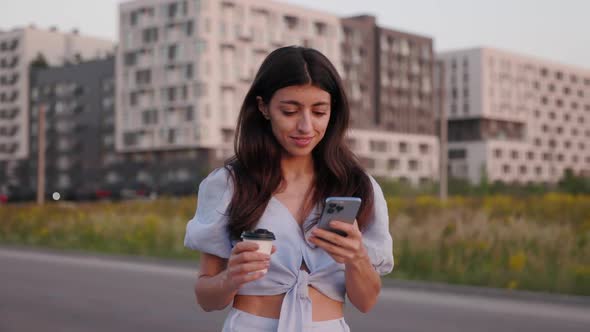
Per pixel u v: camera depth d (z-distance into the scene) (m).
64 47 106.38
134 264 15.62
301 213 2.35
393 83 98.06
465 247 13.42
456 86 111.75
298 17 86.12
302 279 2.29
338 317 2.36
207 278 2.34
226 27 80.56
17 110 101.94
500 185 45.47
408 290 11.53
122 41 85.50
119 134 85.81
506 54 112.94
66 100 97.19
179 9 80.81
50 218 25.00
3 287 11.67
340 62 91.06
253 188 2.32
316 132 2.30
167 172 83.06
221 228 2.34
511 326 8.50
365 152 91.56
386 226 2.38
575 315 9.27
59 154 97.38
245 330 2.31
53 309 9.48
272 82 2.28
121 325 8.39
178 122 80.62
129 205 32.69
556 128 121.75
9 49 103.75
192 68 79.56
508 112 113.00
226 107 80.31
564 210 22.30
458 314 9.24
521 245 13.68
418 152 98.81
